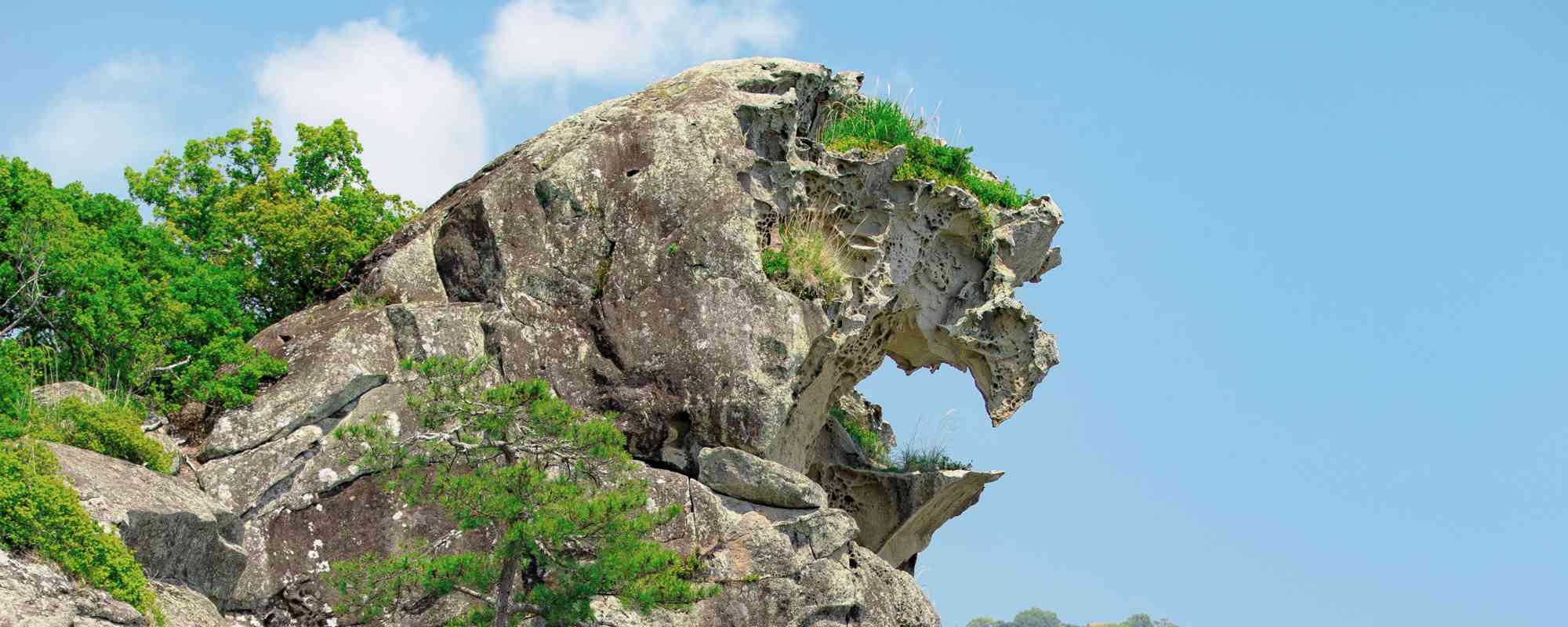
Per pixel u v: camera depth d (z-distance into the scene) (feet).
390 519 78.07
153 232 90.53
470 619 69.87
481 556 71.15
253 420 79.77
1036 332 95.35
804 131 99.71
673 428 83.10
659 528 80.28
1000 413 95.45
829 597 80.48
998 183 99.30
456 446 72.49
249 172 102.53
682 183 86.58
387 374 82.53
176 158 102.01
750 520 81.41
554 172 87.35
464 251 87.25
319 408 80.38
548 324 84.53
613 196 86.99
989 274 95.55
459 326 84.17
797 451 91.04
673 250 84.89
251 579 75.56
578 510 68.13
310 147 101.76
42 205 83.56
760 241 87.04
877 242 91.81
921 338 97.96
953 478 98.68
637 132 88.99
